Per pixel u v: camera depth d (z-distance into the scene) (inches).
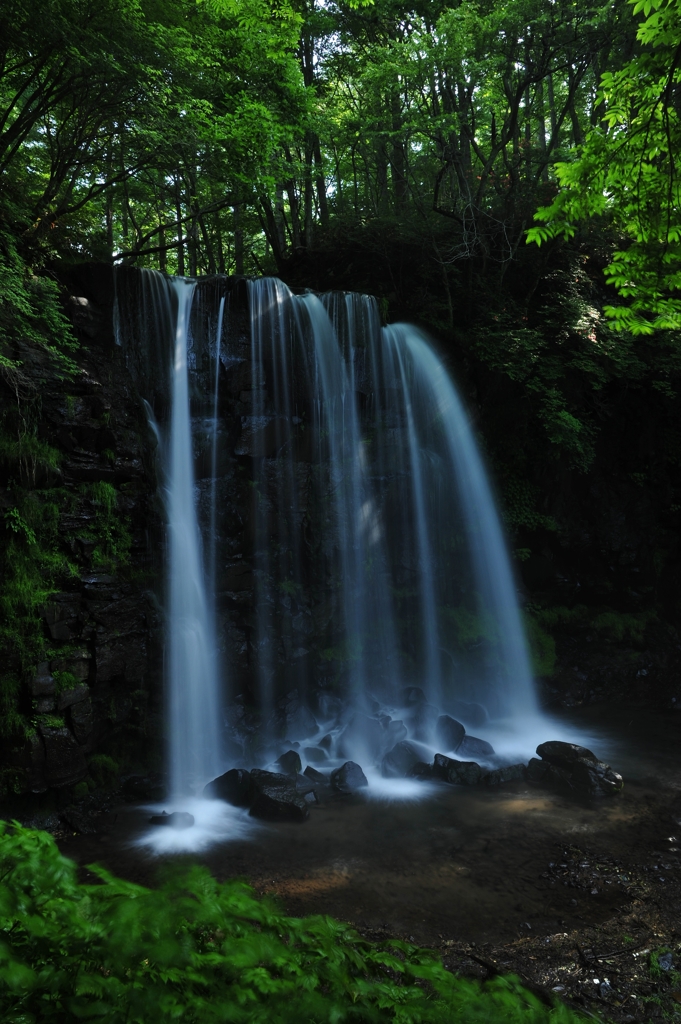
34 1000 71.2
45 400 422.9
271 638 517.7
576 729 546.9
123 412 467.5
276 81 630.5
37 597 392.5
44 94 518.3
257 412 530.6
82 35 442.9
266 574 526.0
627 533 682.8
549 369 652.7
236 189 646.5
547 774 441.4
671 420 702.5
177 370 504.1
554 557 679.7
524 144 845.8
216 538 511.2
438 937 270.2
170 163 589.0
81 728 393.1
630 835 365.1
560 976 243.0
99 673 409.1
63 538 416.2
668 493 703.1
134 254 672.4
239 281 529.7
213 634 500.1
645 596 690.2
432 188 892.6
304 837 365.7
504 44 661.9
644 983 240.5
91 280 471.5
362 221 767.1
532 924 280.8
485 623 613.9
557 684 623.5
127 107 514.0
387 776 454.9
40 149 625.6
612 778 422.6
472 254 681.6
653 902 298.8
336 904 296.7
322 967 86.8
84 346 458.6
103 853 346.3
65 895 85.2
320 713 533.0
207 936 89.0
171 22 536.7
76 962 75.6
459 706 568.7
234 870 327.3
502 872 326.0
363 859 339.6
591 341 678.5
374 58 737.0
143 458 477.1
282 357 542.9
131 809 404.2
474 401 654.5
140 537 465.4
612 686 630.5
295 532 544.4
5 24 426.9
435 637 602.2
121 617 427.5
